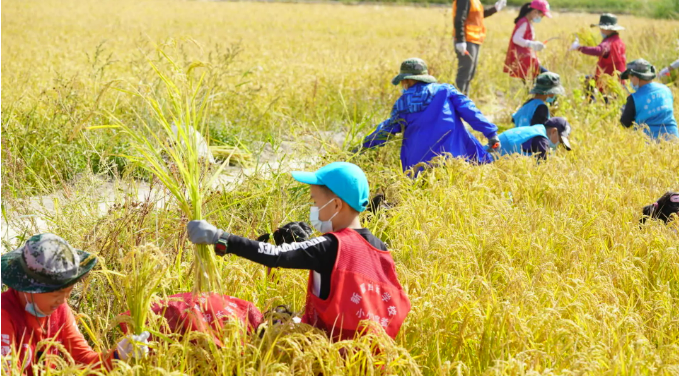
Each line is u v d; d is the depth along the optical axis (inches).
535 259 176.2
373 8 1272.1
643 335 146.1
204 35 766.5
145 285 126.9
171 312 137.3
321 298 130.9
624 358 131.3
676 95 386.9
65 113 284.8
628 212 210.8
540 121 288.5
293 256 124.8
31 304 118.8
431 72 420.5
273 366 119.1
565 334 138.6
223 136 301.4
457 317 148.9
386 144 263.4
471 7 398.0
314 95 374.9
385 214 209.0
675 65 410.6
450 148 255.4
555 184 231.5
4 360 111.1
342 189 132.7
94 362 126.7
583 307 151.4
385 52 596.1
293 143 257.3
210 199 193.3
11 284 115.0
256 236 187.8
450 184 227.8
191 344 130.6
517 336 136.3
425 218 197.5
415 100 255.9
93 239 163.9
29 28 772.6
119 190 199.5
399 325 134.6
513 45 423.8
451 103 258.4
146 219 179.2
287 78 412.5
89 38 696.4
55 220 187.8
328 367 123.6
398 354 130.1
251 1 1386.6
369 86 401.7
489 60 532.1
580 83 426.9
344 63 505.4
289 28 898.7
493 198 216.5
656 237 185.8
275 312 134.0
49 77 415.8
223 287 149.8
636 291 169.5
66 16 965.8
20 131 279.7
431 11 1227.9
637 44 553.3
